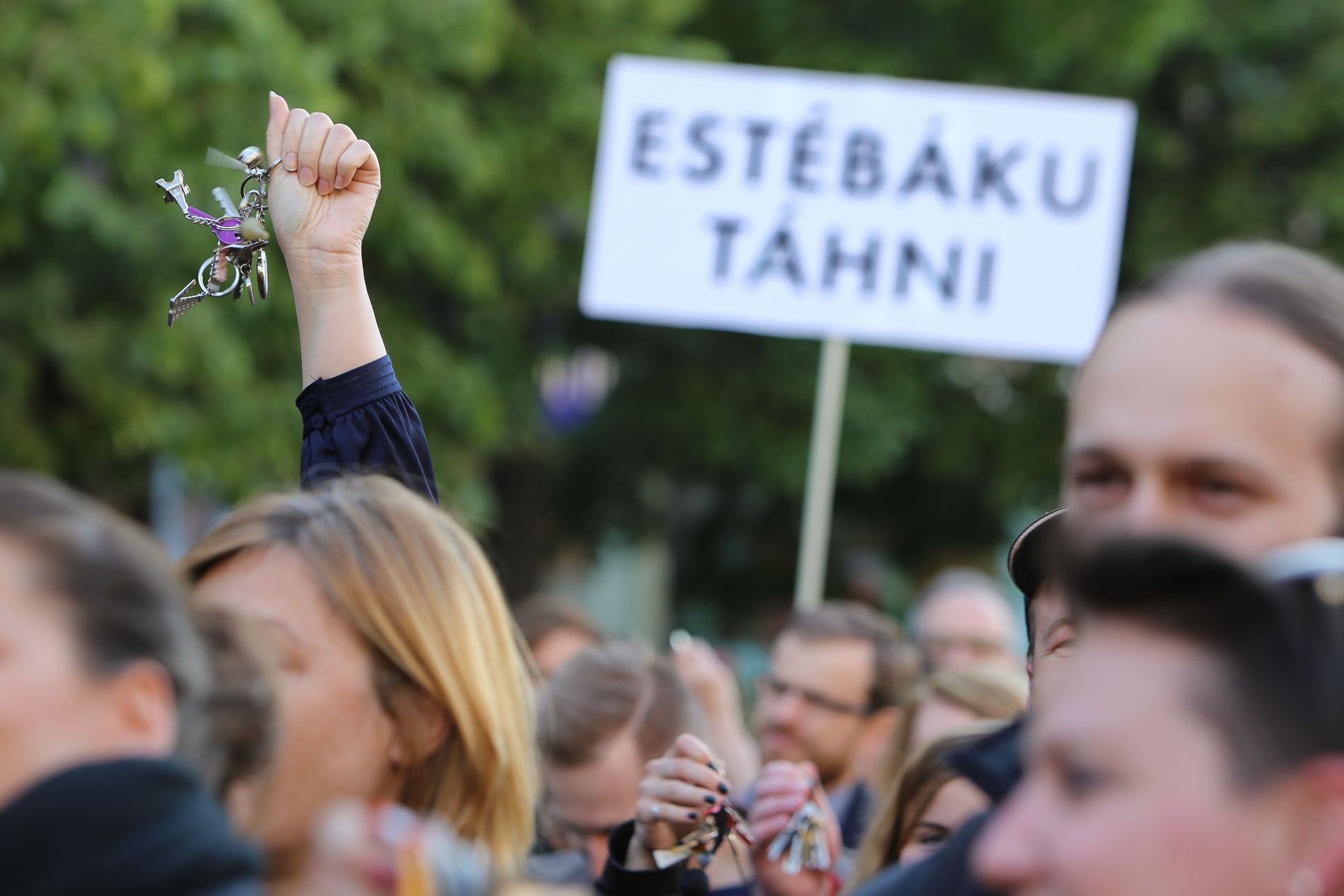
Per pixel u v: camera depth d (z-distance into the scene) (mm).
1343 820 1380
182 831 1695
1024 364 15703
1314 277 1778
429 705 2611
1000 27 14297
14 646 1708
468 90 12586
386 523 2670
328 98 10570
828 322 7094
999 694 4441
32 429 10555
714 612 18438
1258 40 15422
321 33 11328
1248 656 1404
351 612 2551
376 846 1605
